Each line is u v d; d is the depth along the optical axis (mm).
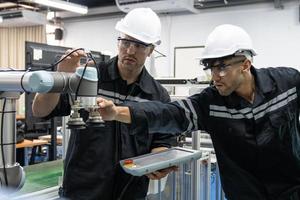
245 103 1532
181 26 6746
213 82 1525
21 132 3340
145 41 1559
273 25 5957
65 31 8141
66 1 6582
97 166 1606
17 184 948
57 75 870
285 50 5883
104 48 7621
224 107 1569
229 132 1562
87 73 909
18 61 8016
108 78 1677
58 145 3217
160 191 2193
